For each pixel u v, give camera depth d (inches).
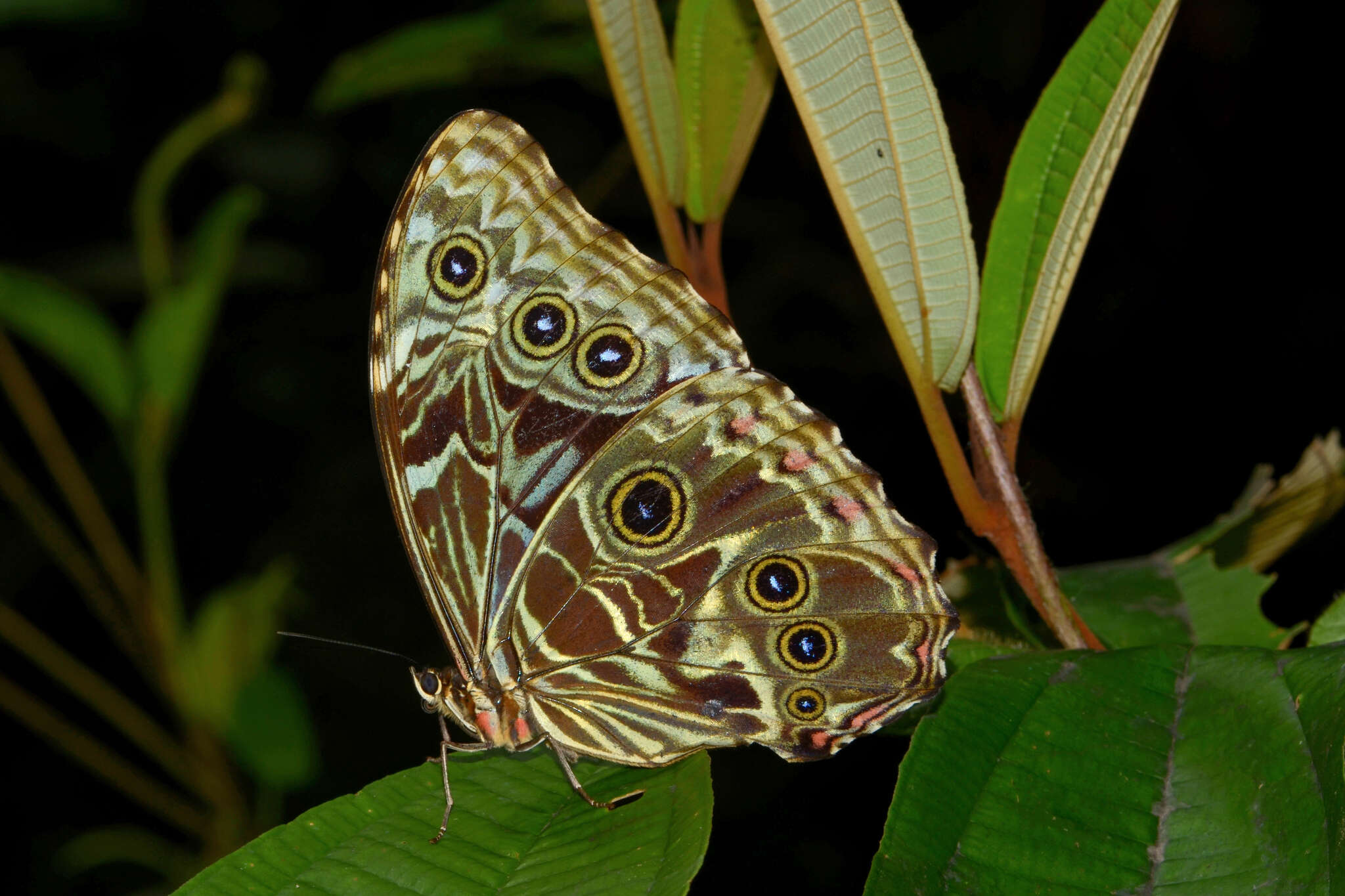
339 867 22.5
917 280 22.8
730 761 45.1
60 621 57.2
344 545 59.3
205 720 32.8
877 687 23.3
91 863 34.3
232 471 62.3
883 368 56.2
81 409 59.4
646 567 23.5
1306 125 48.5
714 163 23.6
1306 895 21.7
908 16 49.6
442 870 22.5
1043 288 22.9
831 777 43.6
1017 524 23.1
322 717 53.3
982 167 47.4
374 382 23.1
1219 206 51.1
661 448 23.5
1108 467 52.2
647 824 22.6
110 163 60.8
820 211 58.5
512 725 23.5
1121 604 24.9
